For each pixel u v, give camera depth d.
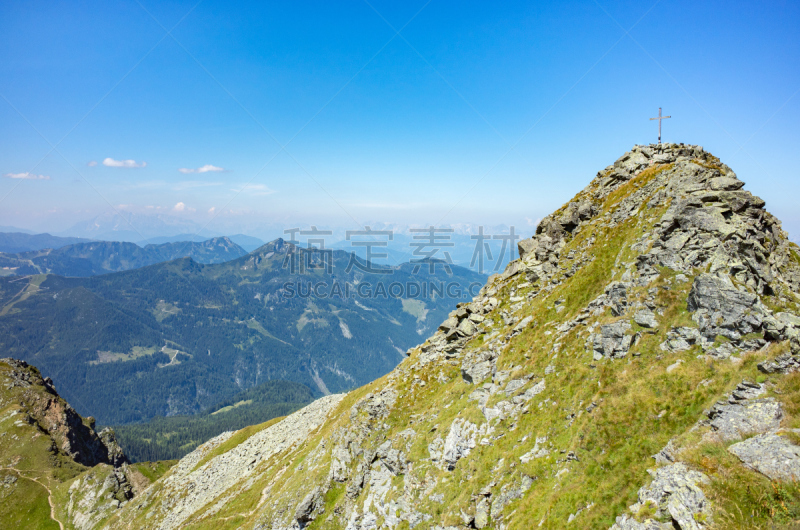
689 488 26.58
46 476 195.25
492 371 59.66
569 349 50.09
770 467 24.72
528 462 41.88
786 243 46.12
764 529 22.81
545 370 50.47
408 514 51.16
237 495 109.44
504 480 42.44
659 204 58.41
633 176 73.56
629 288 48.22
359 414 77.19
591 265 61.75
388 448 61.97
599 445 36.53
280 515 74.44
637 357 40.88
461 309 80.69
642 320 43.09
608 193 77.50
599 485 33.47
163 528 121.19
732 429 28.72
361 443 70.94
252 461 128.38
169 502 133.50
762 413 28.39
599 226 69.81
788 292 38.16
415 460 56.09
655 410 34.97
